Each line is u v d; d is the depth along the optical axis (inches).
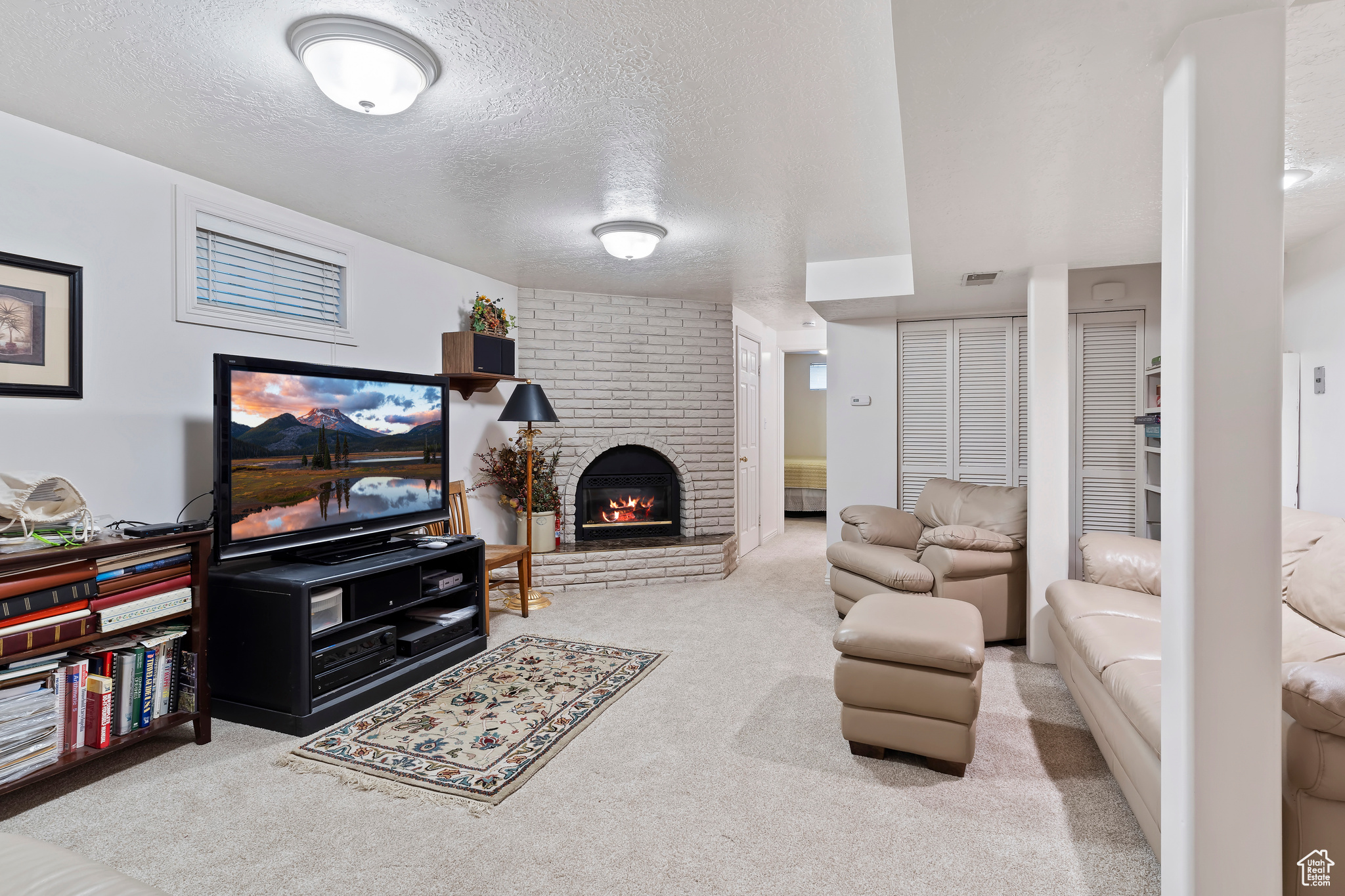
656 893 66.6
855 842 74.9
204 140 98.2
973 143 73.6
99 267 100.1
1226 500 51.3
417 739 99.2
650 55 74.6
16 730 79.4
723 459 223.9
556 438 203.9
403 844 74.4
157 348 107.9
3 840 39.3
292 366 114.4
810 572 219.0
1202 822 51.8
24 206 91.7
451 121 91.2
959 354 192.4
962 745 87.5
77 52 74.8
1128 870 70.0
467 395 175.0
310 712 102.0
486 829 77.3
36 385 92.9
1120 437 166.7
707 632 152.6
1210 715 51.7
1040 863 71.3
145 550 92.1
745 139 96.7
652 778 88.7
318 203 125.1
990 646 146.6
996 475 189.3
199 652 98.4
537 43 72.2
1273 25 49.3
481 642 139.9
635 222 134.6
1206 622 51.7
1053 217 100.3
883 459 199.2
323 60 71.0
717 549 205.9
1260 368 50.7
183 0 65.2
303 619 101.6
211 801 83.2
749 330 252.2
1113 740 83.1
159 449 108.4
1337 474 102.7
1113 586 119.9
